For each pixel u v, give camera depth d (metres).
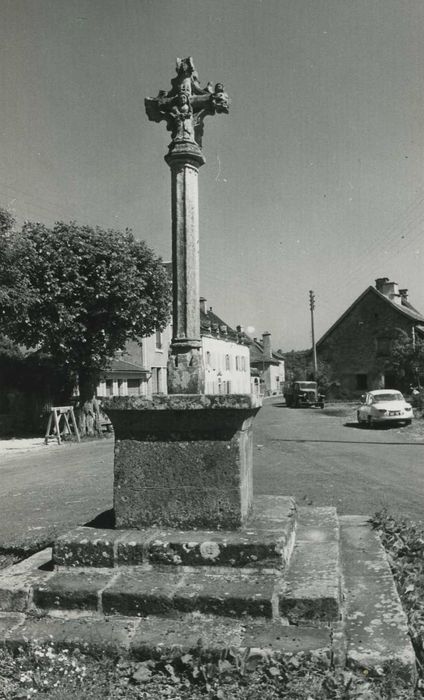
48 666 3.51
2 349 27.11
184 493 4.62
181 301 5.23
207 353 47.59
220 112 5.45
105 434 24.88
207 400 4.50
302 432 22.08
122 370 31.33
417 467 12.30
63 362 23.70
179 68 5.46
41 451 19.20
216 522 4.57
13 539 6.91
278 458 14.20
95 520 5.11
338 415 32.81
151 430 4.69
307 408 43.06
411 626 3.91
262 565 4.15
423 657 3.55
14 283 19.55
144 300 22.84
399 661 3.27
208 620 3.82
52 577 4.32
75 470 13.75
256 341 89.62
